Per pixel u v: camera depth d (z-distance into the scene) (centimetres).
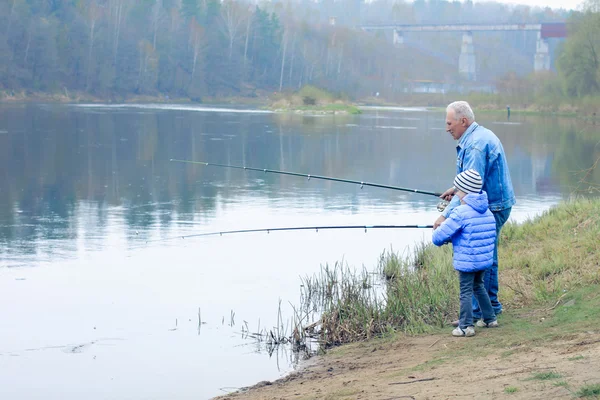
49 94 8006
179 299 954
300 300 946
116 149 2875
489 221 665
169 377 700
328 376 656
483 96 8106
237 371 710
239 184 2059
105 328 843
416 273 970
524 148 3172
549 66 12988
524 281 865
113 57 8894
